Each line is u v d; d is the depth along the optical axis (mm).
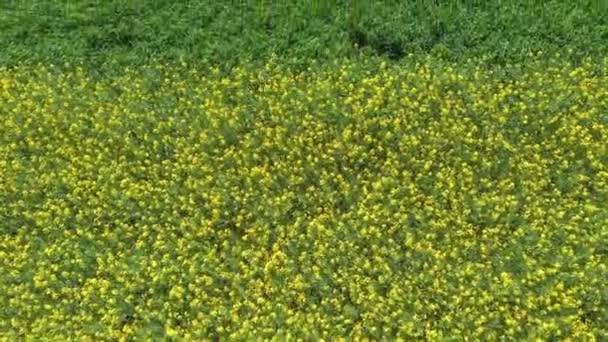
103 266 9586
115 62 11820
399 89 10773
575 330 8477
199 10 12234
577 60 11039
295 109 10719
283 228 9641
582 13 11375
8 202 10414
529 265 8852
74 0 12633
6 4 12758
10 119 11047
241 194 10016
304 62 11484
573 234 9086
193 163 10336
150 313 9109
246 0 12273
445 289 8891
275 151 10406
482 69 10977
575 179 9578
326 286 9016
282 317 8930
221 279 9336
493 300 8758
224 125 10664
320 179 9984
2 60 12016
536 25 11328
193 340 8906
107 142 10773
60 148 10695
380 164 10117
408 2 11922
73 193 10180
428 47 11461
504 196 9531
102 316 9320
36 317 9398
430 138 10141
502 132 10148
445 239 9266
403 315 8734
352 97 10633
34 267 9766
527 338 8477
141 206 10016
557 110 10297
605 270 8727
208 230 9719
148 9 12367
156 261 9477
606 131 9953
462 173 9766
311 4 12023
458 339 8516
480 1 11734
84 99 11266
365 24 11734
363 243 9422
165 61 11797
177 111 10906
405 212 9555
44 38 12273
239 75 11258
